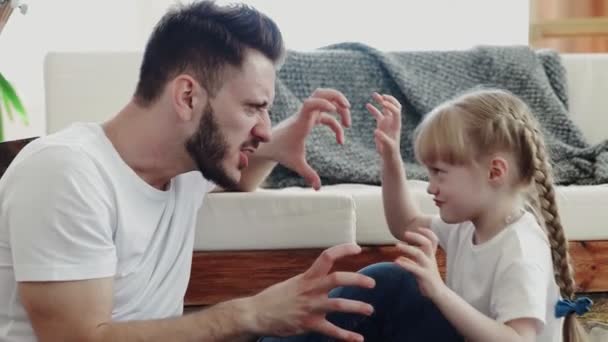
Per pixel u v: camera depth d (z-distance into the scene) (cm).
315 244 184
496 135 136
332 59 267
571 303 135
